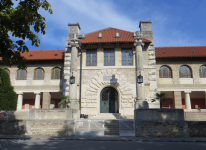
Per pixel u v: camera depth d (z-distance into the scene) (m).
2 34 8.23
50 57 27.00
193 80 25.45
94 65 23.61
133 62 23.33
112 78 22.77
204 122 15.35
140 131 15.30
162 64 26.11
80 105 22.19
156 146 10.95
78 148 10.00
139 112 16.33
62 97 18.78
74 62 20.78
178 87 25.36
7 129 16.34
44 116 16.80
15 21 8.31
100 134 15.45
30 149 9.63
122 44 23.30
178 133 15.23
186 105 24.95
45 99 26.14
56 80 26.48
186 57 25.38
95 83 22.77
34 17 9.00
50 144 11.40
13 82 26.83
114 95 22.91
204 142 13.05
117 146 10.81
